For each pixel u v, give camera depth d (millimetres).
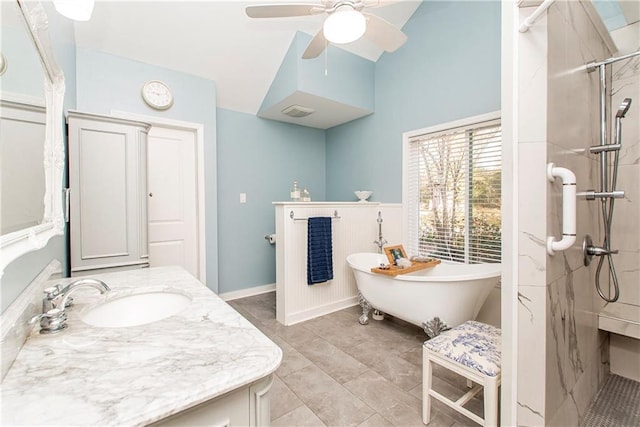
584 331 1578
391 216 3352
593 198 1517
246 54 2928
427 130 3004
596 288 1779
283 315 2791
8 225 754
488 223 2607
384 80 3461
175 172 3047
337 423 1509
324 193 4445
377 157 3586
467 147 2754
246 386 694
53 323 877
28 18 905
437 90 2910
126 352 752
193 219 3166
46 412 535
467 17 2656
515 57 1096
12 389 598
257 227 3812
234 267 3623
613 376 1989
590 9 1556
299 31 2918
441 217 2977
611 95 1964
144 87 2666
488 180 2609
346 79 3291
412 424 1504
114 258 1980
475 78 2605
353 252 3252
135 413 541
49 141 1179
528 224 1108
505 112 1129
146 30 2451
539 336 1109
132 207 2047
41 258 1099
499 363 1291
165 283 1417
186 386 615
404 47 3221
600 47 1765
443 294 2111
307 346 2332
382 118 3502
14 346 705
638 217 1908
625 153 1945
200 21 2514
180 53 2719
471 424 1498
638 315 1810
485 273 2111
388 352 2232
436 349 1440
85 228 1879
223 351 760
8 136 767
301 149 4207
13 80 808
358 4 1626
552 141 1133
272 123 3922
